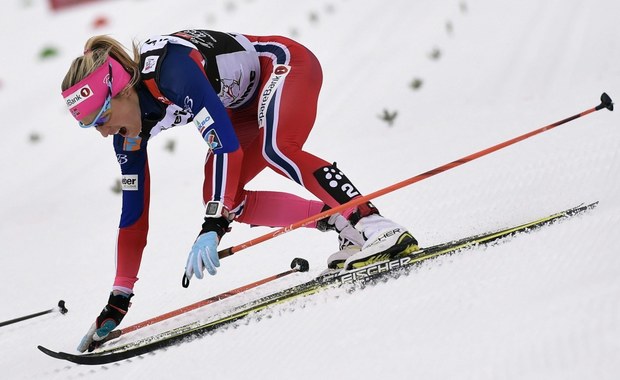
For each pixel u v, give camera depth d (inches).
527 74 1030.4
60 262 746.8
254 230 717.9
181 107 462.9
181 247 716.0
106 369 450.0
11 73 1513.3
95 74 441.1
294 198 537.0
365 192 719.1
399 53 1258.6
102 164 1082.7
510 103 927.0
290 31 1450.5
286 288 535.5
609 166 606.2
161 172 1000.9
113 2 1881.2
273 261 617.3
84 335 534.6
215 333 459.5
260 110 507.2
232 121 547.2
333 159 861.2
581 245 439.5
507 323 356.2
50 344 535.5
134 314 563.5
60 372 468.1
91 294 639.8
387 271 476.1
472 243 482.9
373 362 356.5
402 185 470.6
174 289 604.4
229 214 458.9
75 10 1881.2
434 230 573.9
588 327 329.7
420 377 328.5
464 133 845.2
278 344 416.2
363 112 1040.8
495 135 800.9
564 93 901.2
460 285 426.0
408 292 438.3
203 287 593.6
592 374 296.7
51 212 933.8
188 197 880.3
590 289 370.0
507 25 1282.0
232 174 456.4
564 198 565.9
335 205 481.1
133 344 474.0
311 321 436.1
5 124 1269.7
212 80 497.7
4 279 717.3
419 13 1453.0
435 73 1134.4
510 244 471.8
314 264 584.4
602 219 476.4
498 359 324.2
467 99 995.9
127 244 507.2
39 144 1180.5
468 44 1230.9
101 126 458.9
